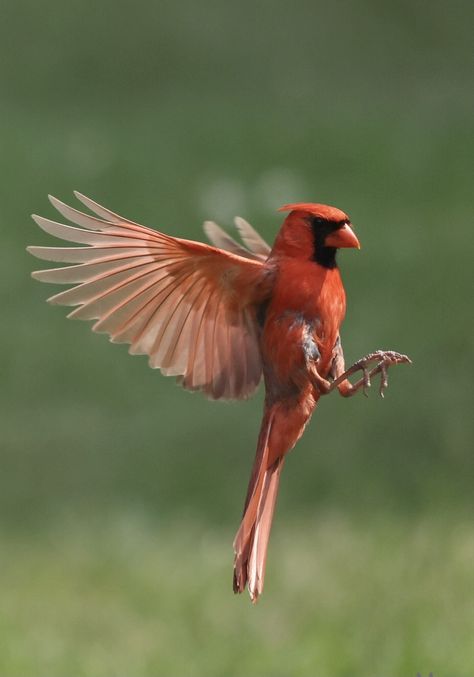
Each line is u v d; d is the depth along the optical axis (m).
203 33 23.73
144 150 19.36
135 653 8.98
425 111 21.30
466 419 12.47
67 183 18.16
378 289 15.20
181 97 22.00
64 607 9.83
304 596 9.48
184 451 12.77
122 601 9.88
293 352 5.09
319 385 4.98
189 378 5.36
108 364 14.44
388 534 10.26
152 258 5.12
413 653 8.43
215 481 12.23
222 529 11.34
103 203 17.70
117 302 5.20
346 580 9.54
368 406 12.94
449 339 13.94
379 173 18.69
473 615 8.80
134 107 21.59
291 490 11.85
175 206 17.61
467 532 10.05
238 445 12.84
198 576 10.22
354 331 14.34
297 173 18.73
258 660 8.68
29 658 8.93
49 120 20.94
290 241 5.15
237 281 5.18
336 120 20.73
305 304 5.10
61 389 14.06
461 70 23.11
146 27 23.61
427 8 24.55
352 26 24.22
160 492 12.11
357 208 17.64
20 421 13.45
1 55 22.91
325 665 8.55
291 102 21.72
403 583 9.27
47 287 15.78
